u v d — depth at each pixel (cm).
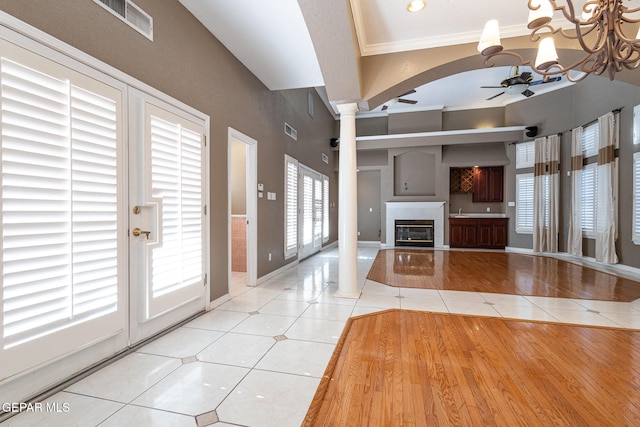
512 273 527
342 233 383
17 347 154
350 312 323
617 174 560
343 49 283
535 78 689
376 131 974
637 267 517
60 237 174
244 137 398
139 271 235
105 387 181
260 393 177
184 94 282
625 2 303
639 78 355
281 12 291
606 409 164
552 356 226
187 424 151
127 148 222
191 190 289
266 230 469
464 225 868
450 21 321
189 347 236
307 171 686
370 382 191
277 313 318
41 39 164
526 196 795
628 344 246
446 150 896
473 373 202
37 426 147
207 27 316
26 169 158
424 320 301
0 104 148
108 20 206
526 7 300
